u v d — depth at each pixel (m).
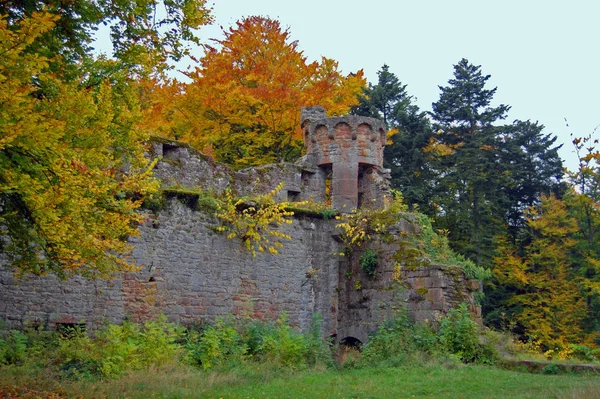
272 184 23.19
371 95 43.56
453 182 40.31
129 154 13.90
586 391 12.62
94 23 12.70
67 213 11.67
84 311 17.22
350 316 23.12
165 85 30.47
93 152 11.49
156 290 18.69
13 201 11.67
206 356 17.33
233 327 19.83
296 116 30.66
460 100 43.22
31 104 10.17
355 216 23.44
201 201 20.16
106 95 11.87
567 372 17.34
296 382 15.28
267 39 32.75
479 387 14.59
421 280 21.50
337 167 24.47
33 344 15.57
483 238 38.69
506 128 43.19
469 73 44.50
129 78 13.16
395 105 43.66
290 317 22.12
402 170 40.91
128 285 18.09
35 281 16.59
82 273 13.43
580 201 37.66
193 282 19.62
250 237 21.05
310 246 23.12
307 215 23.16
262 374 16.12
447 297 21.22
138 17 12.95
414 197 40.25
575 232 38.50
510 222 43.38
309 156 24.98
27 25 9.88
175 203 19.45
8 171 10.31
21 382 12.26
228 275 20.56
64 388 12.20
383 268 22.61
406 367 17.98
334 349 22.12
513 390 14.01
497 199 40.69
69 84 11.63
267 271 21.67
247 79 31.23
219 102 30.19
